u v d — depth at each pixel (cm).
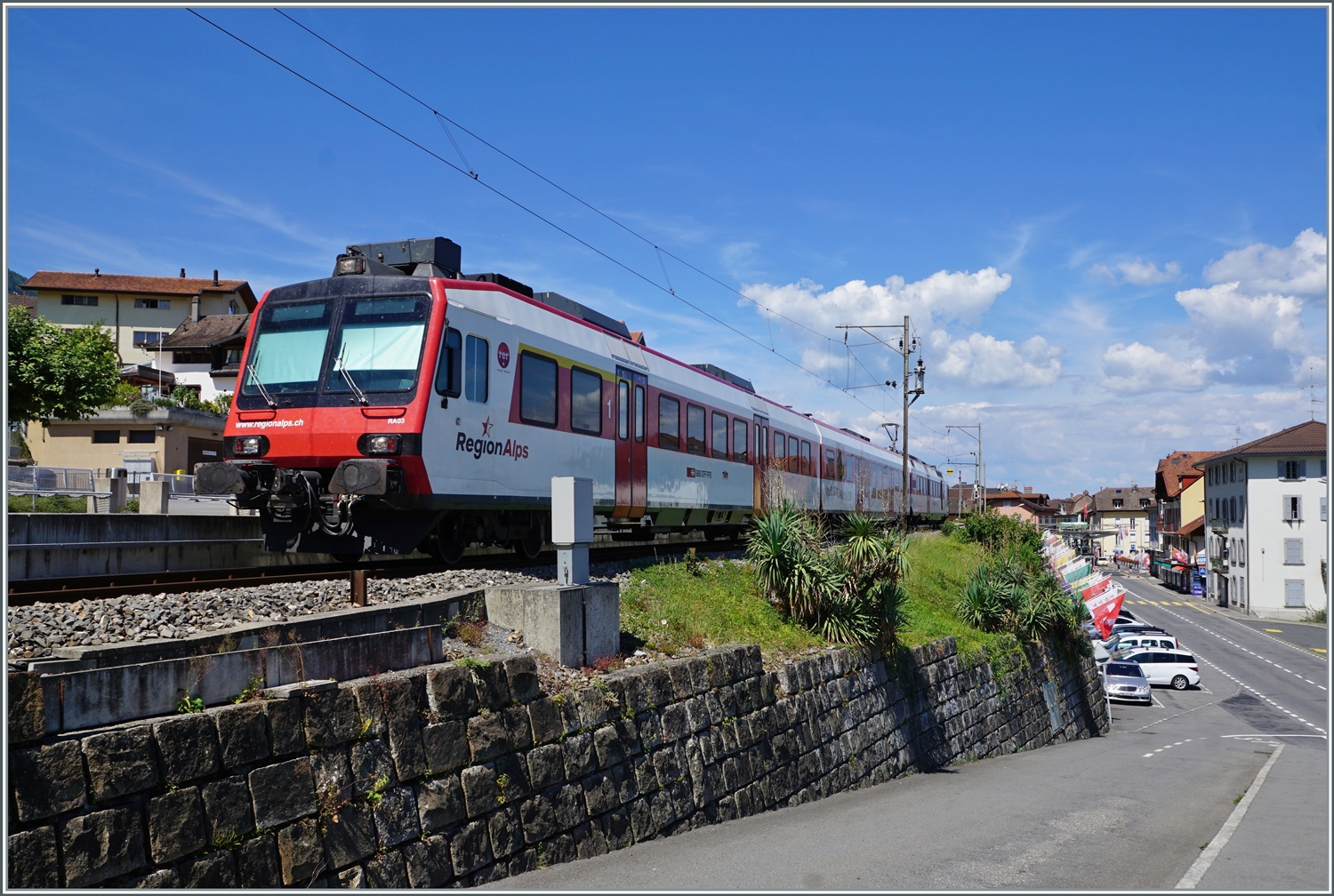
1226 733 2819
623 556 1622
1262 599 6166
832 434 2816
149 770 488
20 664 543
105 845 463
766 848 830
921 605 2102
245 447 1079
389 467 1005
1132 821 1088
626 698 865
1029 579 2517
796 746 1138
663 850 807
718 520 1931
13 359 2591
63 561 1040
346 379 1057
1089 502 14112
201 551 1228
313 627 672
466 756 683
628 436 1513
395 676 652
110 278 5856
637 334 1892
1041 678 2295
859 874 748
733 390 2036
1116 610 3181
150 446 3447
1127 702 3694
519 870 702
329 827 573
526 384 1225
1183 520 8544
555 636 865
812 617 1388
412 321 1070
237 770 533
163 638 661
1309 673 4378
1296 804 1285
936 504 4728
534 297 1391
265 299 1141
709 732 976
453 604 842
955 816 1048
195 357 5025
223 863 512
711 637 1148
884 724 1405
